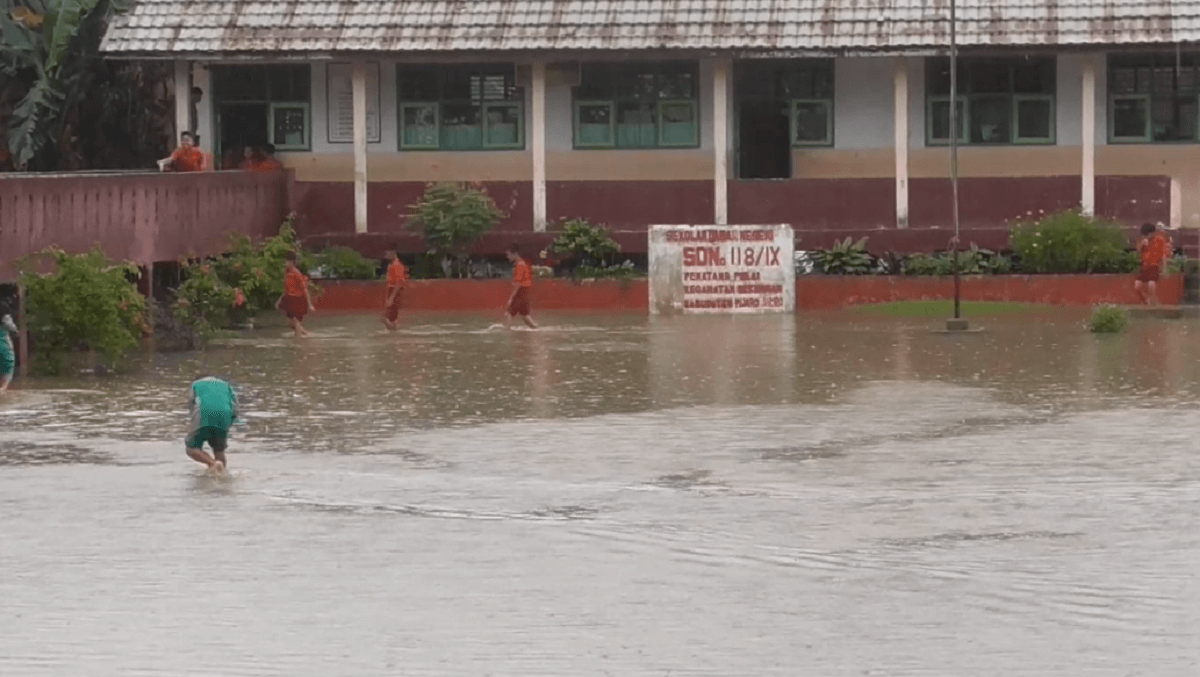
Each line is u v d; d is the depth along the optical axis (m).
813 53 44.03
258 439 25.34
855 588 17.36
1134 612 16.45
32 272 31.77
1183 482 22.03
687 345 36.00
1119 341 35.97
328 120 46.34
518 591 17.33
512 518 20.41
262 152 45.50
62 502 21.31
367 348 35.81
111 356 32.19
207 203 40.03
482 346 36.06
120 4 46.09
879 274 43.66
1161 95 45.16
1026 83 45.31
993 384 30.02
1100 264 42.84
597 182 45.50
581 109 46.09
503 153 46.16
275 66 46.31
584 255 44.91
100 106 48.97
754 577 17.78
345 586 17.55
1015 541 19.16
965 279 42.97
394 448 24.59
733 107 46.00
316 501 21.33
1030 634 15.80
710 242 42.75
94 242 34.22
